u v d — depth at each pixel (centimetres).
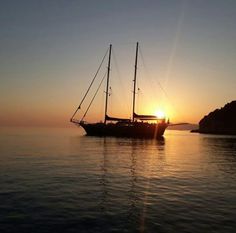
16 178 2000
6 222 1116
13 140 7219
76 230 1052
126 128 8256
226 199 1518
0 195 1517
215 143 7462
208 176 2272
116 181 1978
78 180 1977
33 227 1071
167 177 2184
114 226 1098
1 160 3025
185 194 1622
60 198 1483
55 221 1138
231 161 3381
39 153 3847
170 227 1093
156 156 3809
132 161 3177
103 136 8575
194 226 1104
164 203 1421
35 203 1379
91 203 1403
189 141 8525
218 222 1149
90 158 3362
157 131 8331
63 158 3312
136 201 1454
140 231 1052
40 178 2017
